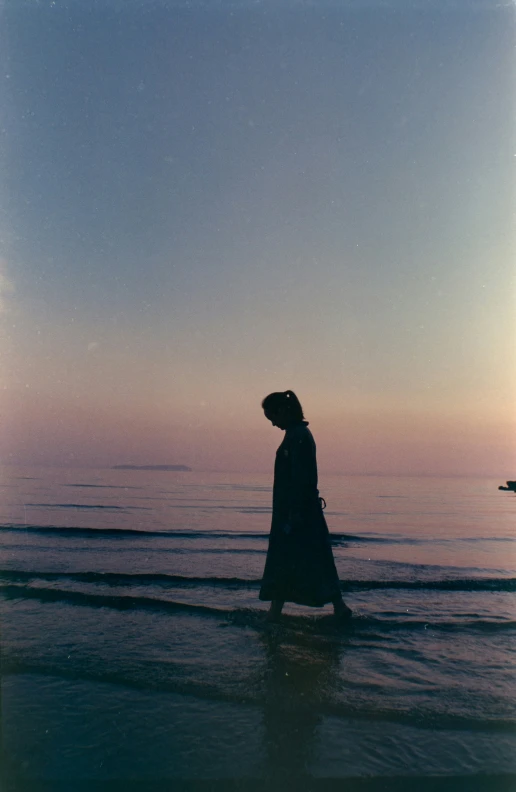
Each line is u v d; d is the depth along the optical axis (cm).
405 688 318
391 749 250
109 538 935
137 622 439
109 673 330
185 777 225
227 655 367
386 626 440
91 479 4425
